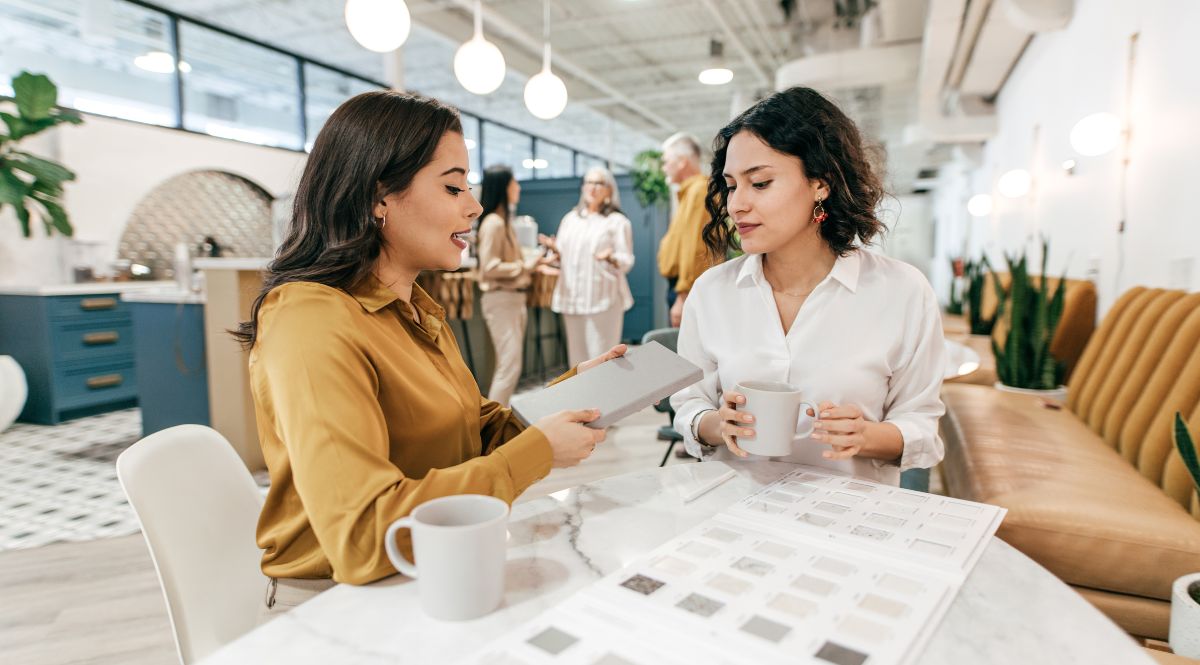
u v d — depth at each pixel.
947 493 2.62
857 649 0.55
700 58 8.66
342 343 0.77
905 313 1.19
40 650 1.81
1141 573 1.42
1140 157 3.00
